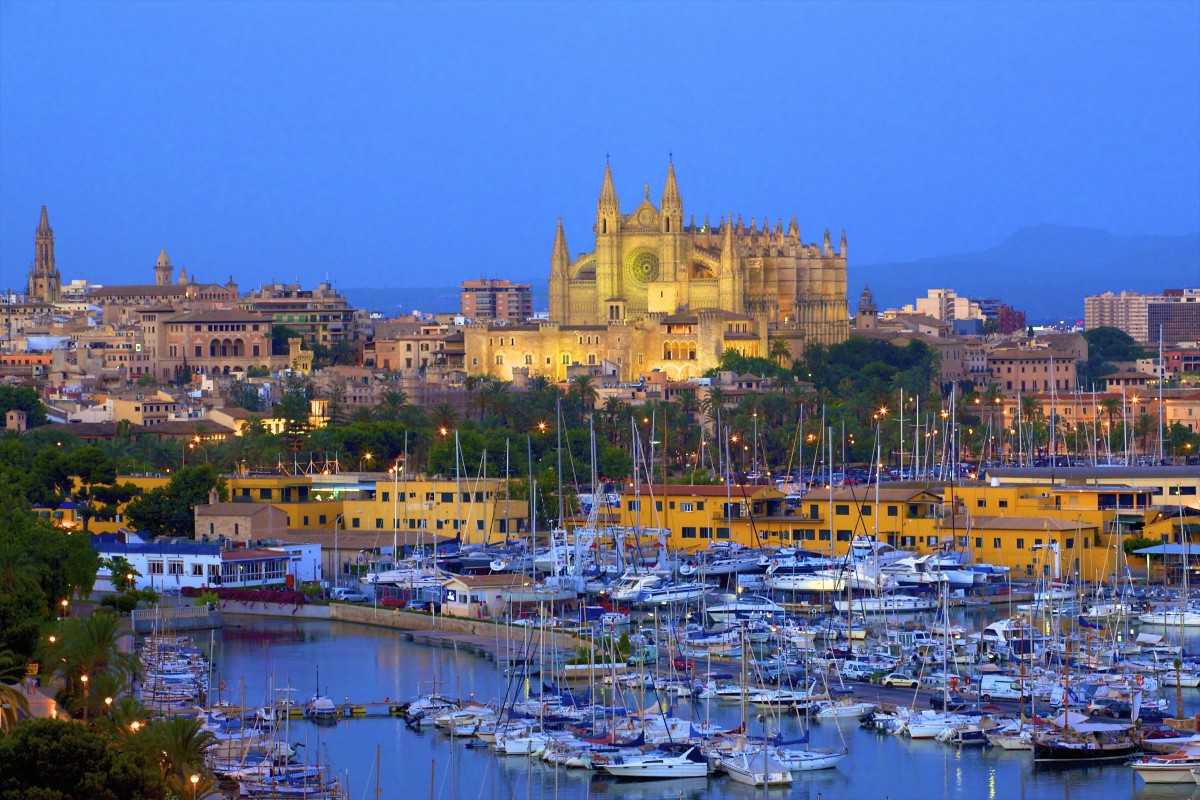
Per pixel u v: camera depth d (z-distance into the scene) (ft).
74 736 650.84
